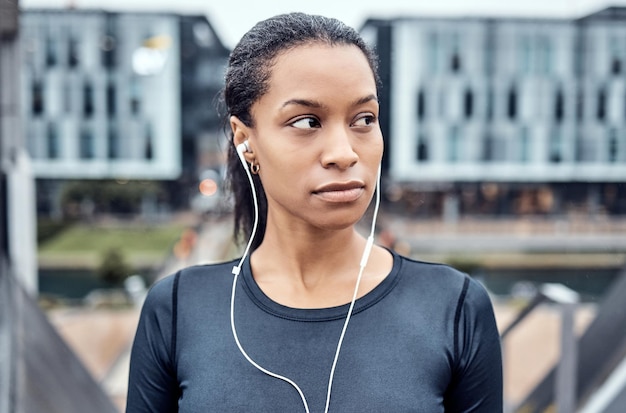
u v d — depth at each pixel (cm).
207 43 2745
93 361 787
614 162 2362
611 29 2297
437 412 75
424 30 2291
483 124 2356
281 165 73
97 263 1736
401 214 2491
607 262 1866
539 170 2384
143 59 2391
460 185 2467
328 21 75
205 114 2688
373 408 73
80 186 2353
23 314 296
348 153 71
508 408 376
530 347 770
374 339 77
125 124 2420
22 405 180
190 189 2728
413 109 2325
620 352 254
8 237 422
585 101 2338
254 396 75
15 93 425
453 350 78
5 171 415
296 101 71
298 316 79
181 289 87
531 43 2320
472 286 83
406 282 82
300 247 82
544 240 2077
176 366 83
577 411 254
